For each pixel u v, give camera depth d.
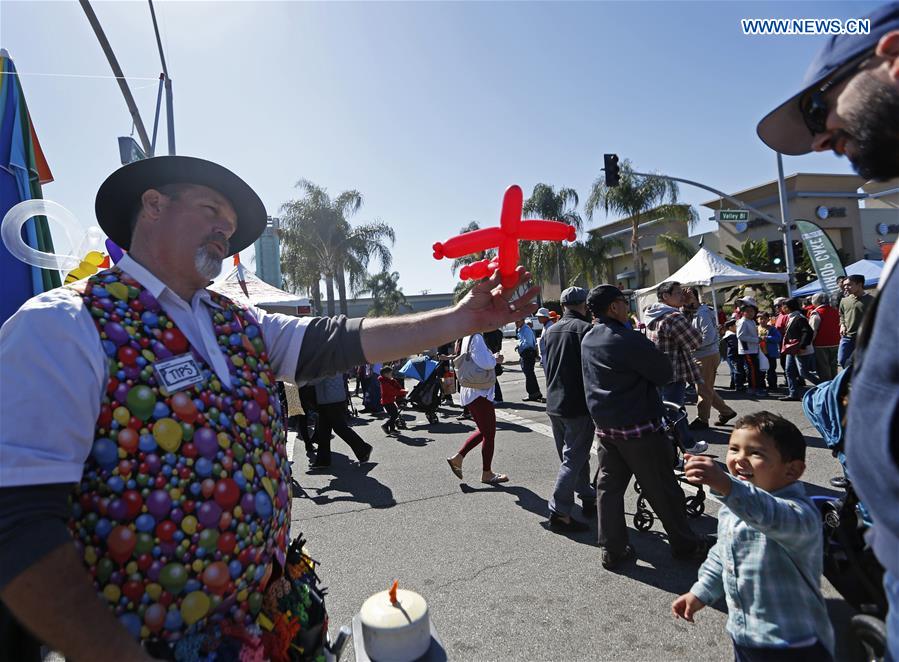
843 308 8.06
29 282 2.47
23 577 0.88
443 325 1.63
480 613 2.95
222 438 1.15
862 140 0.90
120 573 1.02
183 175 1.37
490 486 5.14
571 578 3.26
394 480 5.57
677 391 5.72
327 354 1.58
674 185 26.17
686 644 2.59
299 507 4.91
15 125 2.49
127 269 1.23
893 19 0.83
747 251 26.59
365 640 1.54
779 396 8.93
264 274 17.39
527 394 11.16
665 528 3.32
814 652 1.79
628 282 37.94
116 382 1.06
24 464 0.91
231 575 1.12
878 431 0.79
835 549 2.36
